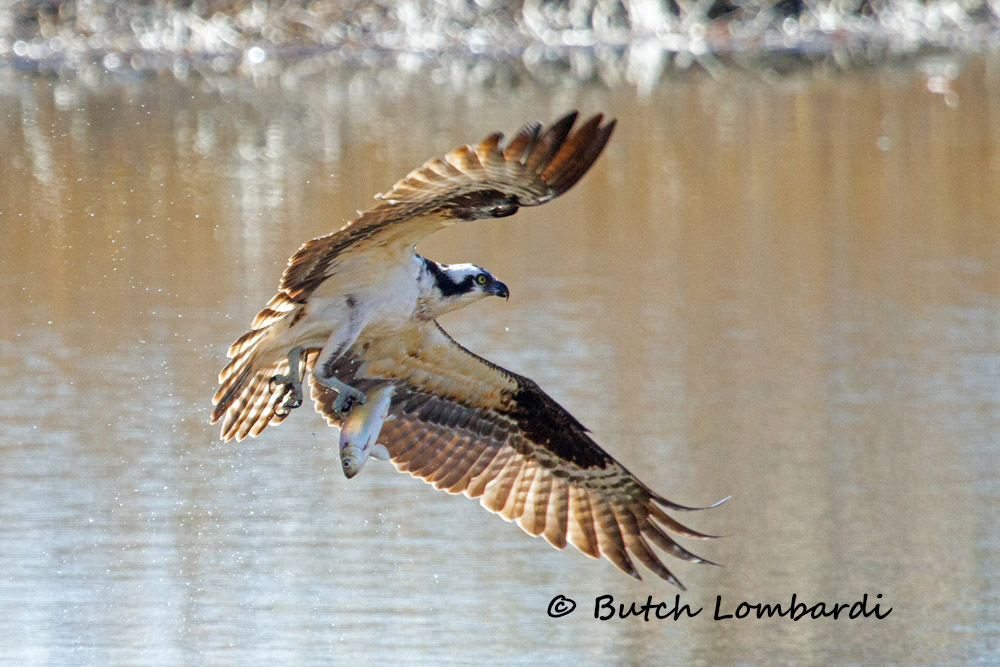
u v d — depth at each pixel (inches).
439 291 341.4
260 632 450.6
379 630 449.1
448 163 274.2
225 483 539.2
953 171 1005.2
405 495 537.6
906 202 935.7
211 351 658.2
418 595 468.1
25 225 821.2
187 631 446.3
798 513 524.1
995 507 524.1
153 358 648.4
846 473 548.1
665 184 973.2
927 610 470.9
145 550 491.5
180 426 583.2
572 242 845.8
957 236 860.0
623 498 364.8
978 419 592.4
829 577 488.7
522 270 791.7
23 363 639.8
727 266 802.8
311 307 337.7
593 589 477.4
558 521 368.5
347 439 336.5
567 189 276.4
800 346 679.1
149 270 758.5
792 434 582.6
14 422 579.2
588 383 629.9
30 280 741.3
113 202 861.2
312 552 494.0
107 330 680.4
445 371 364.8
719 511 523.5
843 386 629.9
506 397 367.9
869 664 443.8
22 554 485.7
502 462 372.5
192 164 952.3
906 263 809.5
